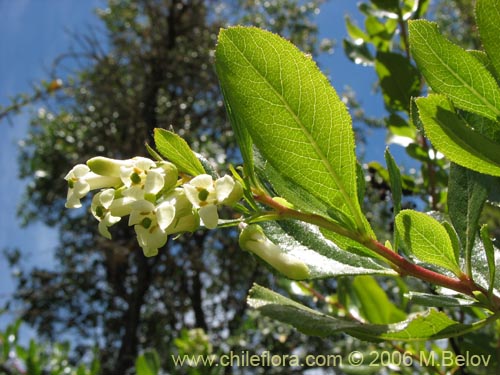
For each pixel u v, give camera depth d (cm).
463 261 12
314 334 9
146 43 100
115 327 100
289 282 24
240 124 9
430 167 21
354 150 9
